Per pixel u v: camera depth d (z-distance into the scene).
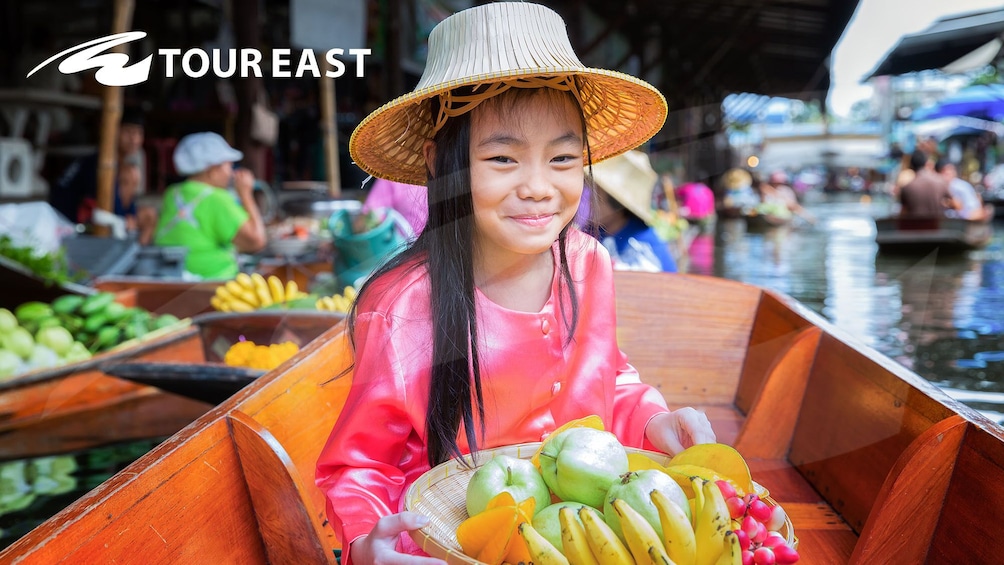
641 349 1.79
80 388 1.62
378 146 1.13
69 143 3.01
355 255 1.48
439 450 1.04
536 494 0.89
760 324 1.77
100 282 2.21
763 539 0.78
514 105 1.00
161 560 0.85
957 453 0.95
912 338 1.73
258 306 1.78
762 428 1.42
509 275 1.10
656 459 1.00
